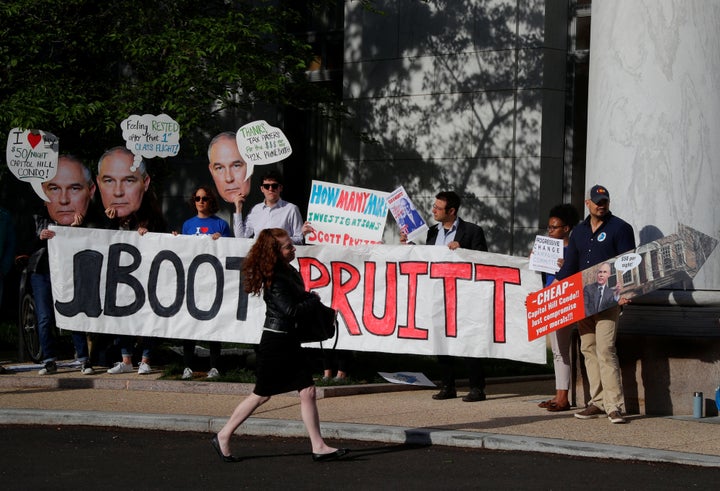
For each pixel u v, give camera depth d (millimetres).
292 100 15461
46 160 11820
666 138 9555
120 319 11359
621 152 9750
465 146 16594
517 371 12508
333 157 18359
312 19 18703
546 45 15914
